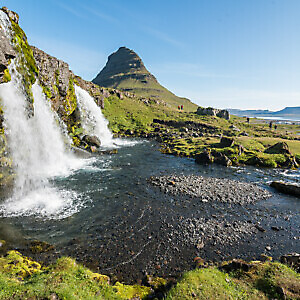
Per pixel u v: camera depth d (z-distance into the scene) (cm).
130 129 7450
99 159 3788
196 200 2112
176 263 1220
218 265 1191
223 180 2753
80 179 2666
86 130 5528
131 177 2811
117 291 938
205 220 1723
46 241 1388
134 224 1636
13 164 2308
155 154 4369
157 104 13825
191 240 1446
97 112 6881
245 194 2295
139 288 983
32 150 2795
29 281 875
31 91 2875
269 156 3678
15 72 2509
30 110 2822
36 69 3114
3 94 2308
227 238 1482
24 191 2170
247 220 1745
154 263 1216
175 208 1925
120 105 10175
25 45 2823
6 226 1544
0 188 2005
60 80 4250
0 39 2119
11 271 980
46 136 3312
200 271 1041
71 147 3803
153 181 2653
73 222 1641
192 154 4225
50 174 2805
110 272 1136
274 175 3005
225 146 4384
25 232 1480
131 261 1227
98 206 1931
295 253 1225
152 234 1505
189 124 8562
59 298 746
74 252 1291
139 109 10612
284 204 2066
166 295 893
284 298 814
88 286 901
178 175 2942
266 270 1006
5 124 2295
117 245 1372
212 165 3544
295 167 3453
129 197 2150
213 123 9125
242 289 897
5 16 2436
